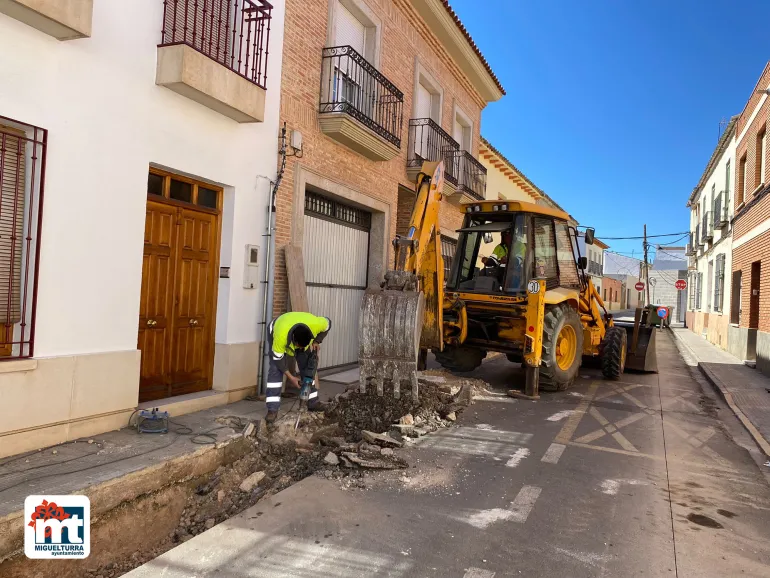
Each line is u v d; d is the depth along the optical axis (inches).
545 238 352.5
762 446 239.0
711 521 161.2
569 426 261.6
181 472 176.2
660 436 252.7
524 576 126.5
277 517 152.7
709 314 816.3
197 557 130.6
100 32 189.8
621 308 2149.4
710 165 807.7
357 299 398.0
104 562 148.8
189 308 244.4
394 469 192.5
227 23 238.8
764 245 469.1
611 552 139.4
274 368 226.4
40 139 174.4
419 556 133.6
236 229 258.5
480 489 177.9
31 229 173.5
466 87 555.5
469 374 401.7
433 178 279.6
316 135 316.2
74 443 182.4
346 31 352.2
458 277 362.3
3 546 127.0
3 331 170.1
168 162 219.6
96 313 193.2
